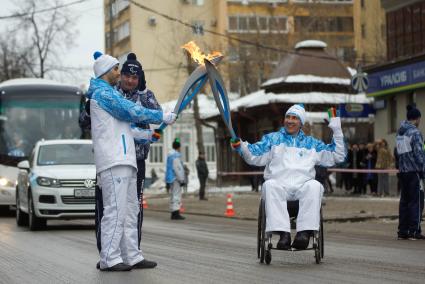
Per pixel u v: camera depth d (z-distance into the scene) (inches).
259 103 1702.8
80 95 1145.4
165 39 3161.9
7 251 548.7
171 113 426.3
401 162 634.2
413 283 374.0
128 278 393.4
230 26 3171.8
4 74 2463.1
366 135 1615.4
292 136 454.3
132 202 426.3
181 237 663.1
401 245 584.4
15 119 1111.0
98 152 415.2
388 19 1465.3
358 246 574.6
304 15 2792.8
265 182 442.9
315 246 440.8
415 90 1334.9
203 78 435.5
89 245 589.3
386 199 1173.7
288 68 1743.4
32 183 767.7
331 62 1763.0
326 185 1325.0
